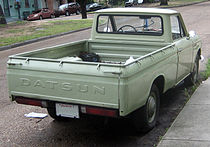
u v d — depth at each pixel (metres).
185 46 6.12
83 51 6.52
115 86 3.92
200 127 4.84
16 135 5.00
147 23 5.96
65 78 4.22
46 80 4.36
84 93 4.14
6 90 7.59
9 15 37.19
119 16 6.18
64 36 18.34
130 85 3.98
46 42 16.38
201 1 43.69
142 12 5.92
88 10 42.16
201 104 5.82
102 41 6.39
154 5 41.00
